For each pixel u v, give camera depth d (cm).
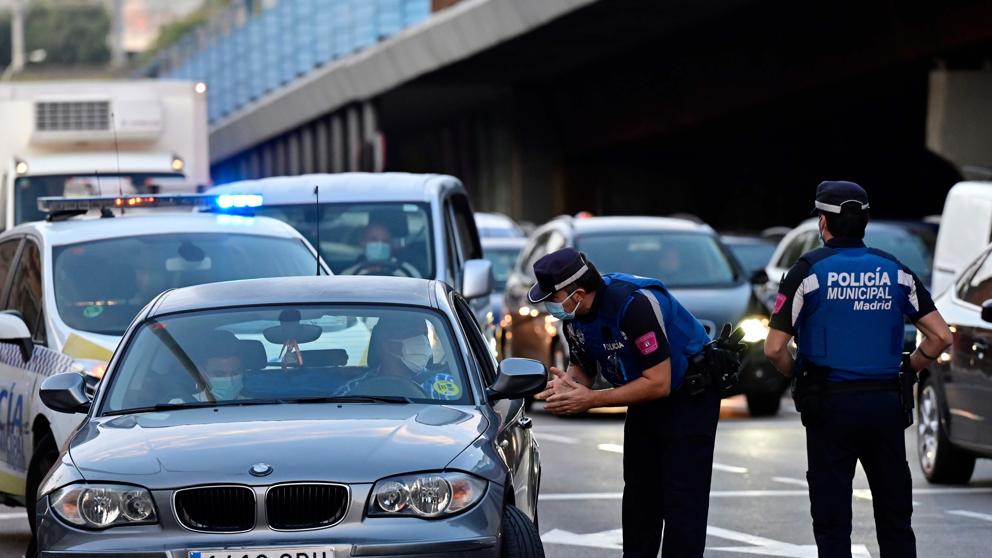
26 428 2133
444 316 1708
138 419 1571
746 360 3778
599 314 1662
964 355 2638
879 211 10775
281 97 11525
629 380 1684
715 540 2208
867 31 7181
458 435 1502
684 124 9662
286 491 1420
